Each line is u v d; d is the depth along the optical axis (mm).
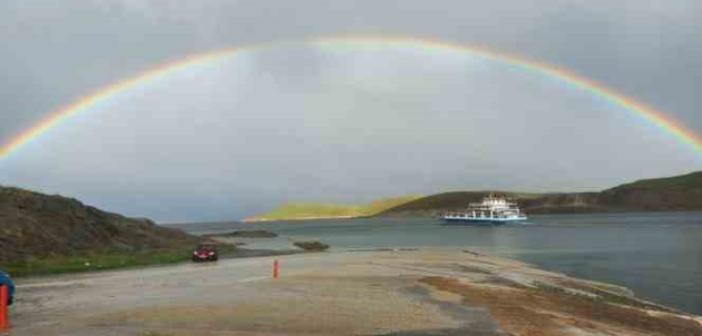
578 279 63906
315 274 53094
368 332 24219
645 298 51688
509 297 37500
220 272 57656
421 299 34938
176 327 24922
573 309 34938
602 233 192625
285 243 155750
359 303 32688
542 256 104062
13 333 23516
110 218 109125
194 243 116688
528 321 28281
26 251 70062
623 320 32688
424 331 24656
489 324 26750
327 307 30938
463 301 34438
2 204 80938
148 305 31812
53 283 46875
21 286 44250
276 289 39969
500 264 77938
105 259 72125
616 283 63156
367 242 166375
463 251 108250
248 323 25953
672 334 29766
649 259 95312
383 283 44250
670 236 167125
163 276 53250
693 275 71625
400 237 199000
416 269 61250
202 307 30766
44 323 25906
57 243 78125
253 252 107000
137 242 101750
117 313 28766
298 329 24641
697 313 43219
